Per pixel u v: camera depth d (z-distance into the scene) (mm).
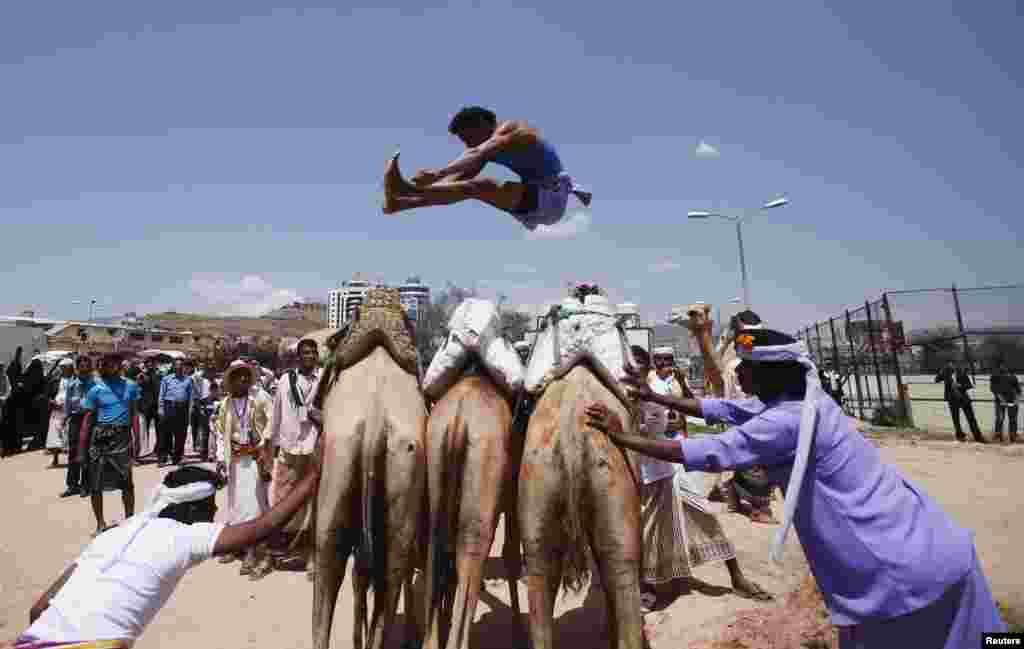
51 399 17438
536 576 3572
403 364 4324
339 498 3682
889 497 2754
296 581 6465
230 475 6809
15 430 15914
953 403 16469
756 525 7992
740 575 5664
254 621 5441
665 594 5785
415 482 3852
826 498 2809
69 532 8273
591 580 5957
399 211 3451
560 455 3594
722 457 2982
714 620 5070
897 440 16391
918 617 2656
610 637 3504
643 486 5707
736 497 8758
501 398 4258
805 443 2814
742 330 3301
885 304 19688
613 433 3385
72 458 10594
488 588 6191
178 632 5234
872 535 2695
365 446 3797
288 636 5145
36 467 13844
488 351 4312
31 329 28312
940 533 2699
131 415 8375
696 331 6969
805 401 2934
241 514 6723
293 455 6828
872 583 2676
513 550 4621
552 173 3859
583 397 3758
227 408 6934
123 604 2672
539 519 3580
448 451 3930
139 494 10711
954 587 2648
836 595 2801
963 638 2607
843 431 2881
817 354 28266
